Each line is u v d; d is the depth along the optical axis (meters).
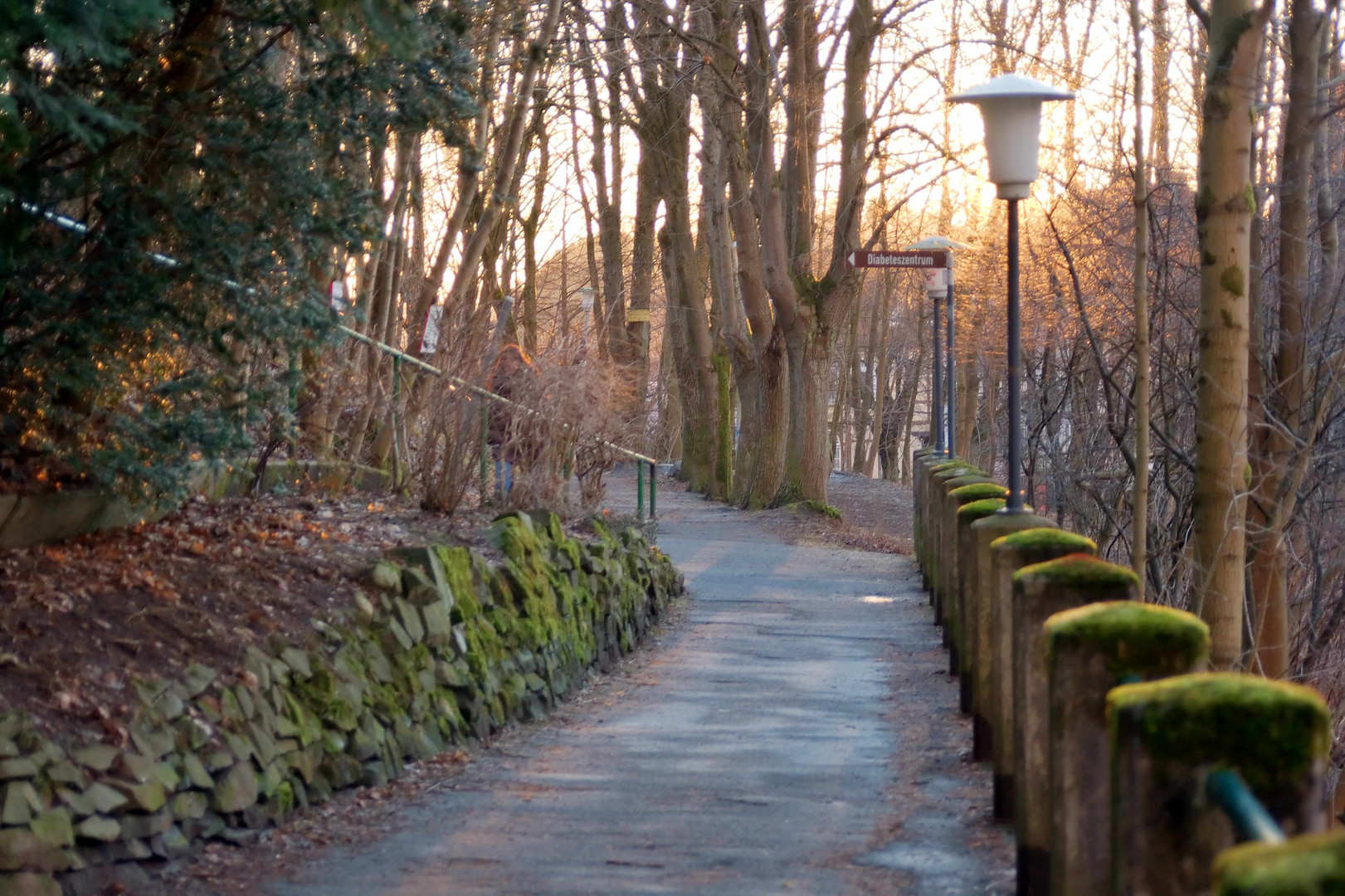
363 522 9.88
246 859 5.70
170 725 5.73
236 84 7.30
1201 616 9.39
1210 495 9.38
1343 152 13.80
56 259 6.73
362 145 7.74
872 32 25.14
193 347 7.45
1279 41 12.52
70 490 7.26
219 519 8.63
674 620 15.01
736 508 29.00
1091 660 3.91
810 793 7.14
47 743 5.05
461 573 9.12
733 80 25.67
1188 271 13.82
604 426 14.00
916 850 5.96
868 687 10.88
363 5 6.78
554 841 6.14
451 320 11.74
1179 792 2.78
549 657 10.27
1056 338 18.38
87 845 5.02
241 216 7.32
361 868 5.66
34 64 6.09
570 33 20.25
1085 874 3.92
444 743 8.03
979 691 7.77
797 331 26.61
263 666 6.48
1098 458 18.39
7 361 6.75
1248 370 10.66
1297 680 12.76
